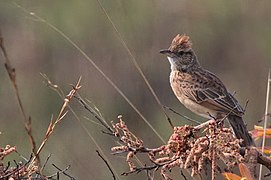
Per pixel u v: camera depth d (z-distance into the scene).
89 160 13.36
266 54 19.09
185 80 11.73
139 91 16.45
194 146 7.27
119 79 16.67
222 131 7.31
